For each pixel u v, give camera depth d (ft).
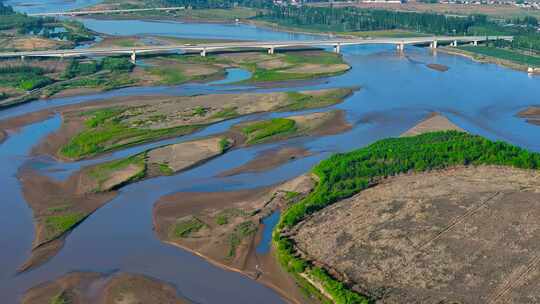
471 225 459.32
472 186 526.98
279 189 549.13
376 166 570.87
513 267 407.85
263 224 490.90
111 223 501.56
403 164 573.33
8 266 439.22
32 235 483.10
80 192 559.79
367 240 447.42
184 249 458.91
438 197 506.48
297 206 497.05
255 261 439.63
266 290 407.44
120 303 394.32
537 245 430.20
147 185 575.38
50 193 559.79
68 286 413.39
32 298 400.47
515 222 460.14
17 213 520.42
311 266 420.77
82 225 499.51
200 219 501.56
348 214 487.61
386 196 515.09
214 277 423.23
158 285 414.00
